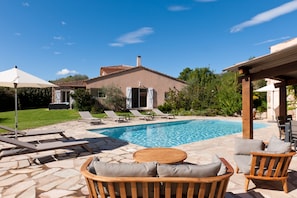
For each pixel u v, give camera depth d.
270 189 4.28
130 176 2.81
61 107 25.09
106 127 13.56
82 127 13.39
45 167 5.71
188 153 7.14
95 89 23.38
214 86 25.06
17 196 4.00
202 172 2.79
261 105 21.67
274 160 4.04
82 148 7.96
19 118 17.84
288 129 7.38
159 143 11.30
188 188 2.79
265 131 12.08
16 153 5.75
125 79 24.73
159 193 2.83
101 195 2.91
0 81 6.73
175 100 25.31
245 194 4.07
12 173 5.25
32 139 9.75
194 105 24.19
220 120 18.41
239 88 22.09
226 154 7.01
